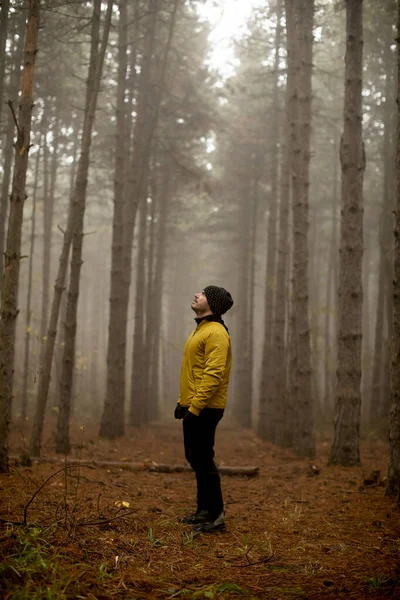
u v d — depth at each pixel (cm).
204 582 344
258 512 549
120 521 453
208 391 437
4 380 636
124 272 1476
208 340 452
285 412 1277
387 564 379
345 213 933
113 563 358
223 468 818
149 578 340
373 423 1723
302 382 1100
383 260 1812
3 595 288
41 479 614
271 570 369
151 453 1078
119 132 1353
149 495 598
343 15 1509
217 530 457
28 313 1511
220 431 1902
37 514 445
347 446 916
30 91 650
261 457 1095
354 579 351
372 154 1914
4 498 501
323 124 1908
